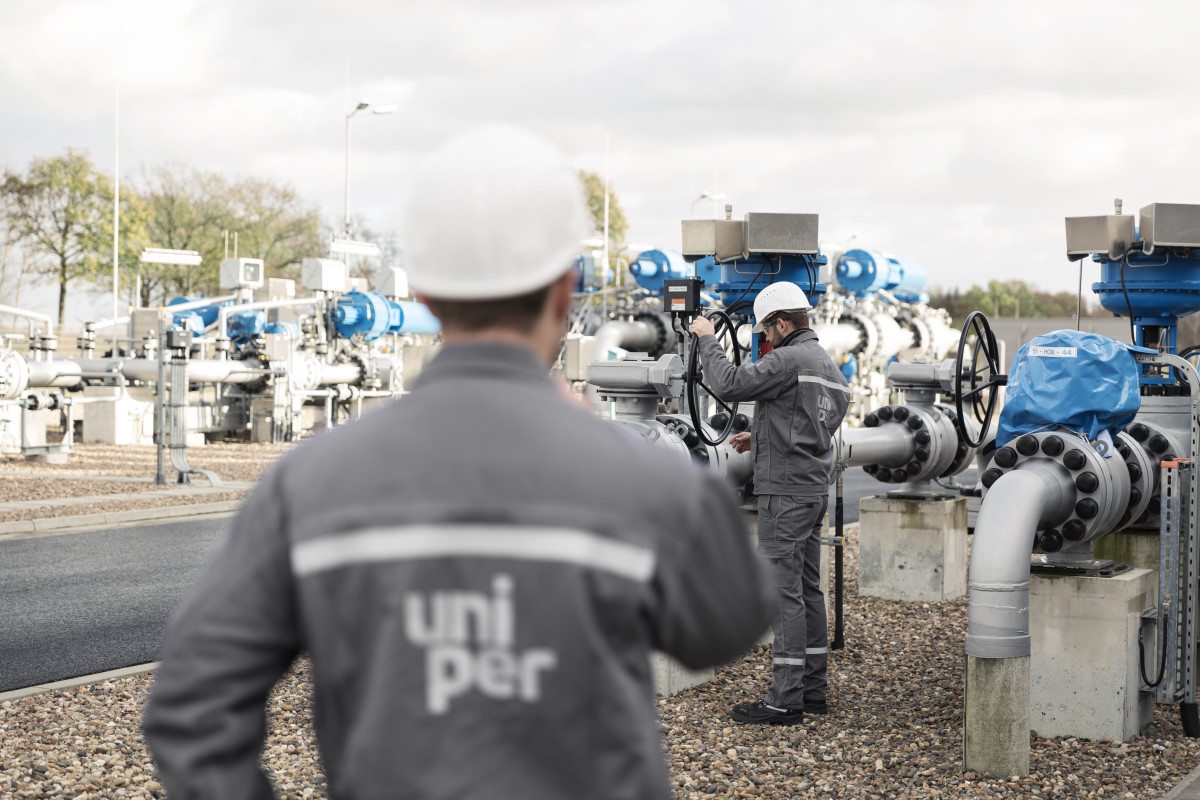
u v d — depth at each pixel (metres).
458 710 1.41
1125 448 6.24
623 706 1.44
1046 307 104.38
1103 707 5.91
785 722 6.08
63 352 44.31
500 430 1.49
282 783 5.03
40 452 19.67
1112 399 5.82
